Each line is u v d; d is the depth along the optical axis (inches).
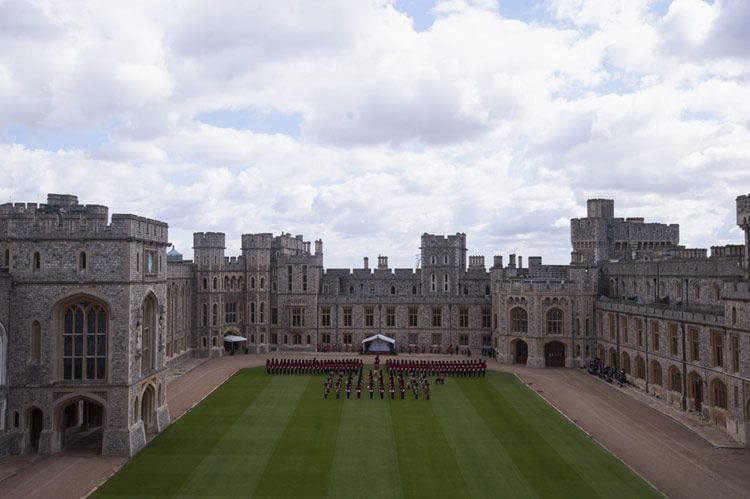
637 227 4566.9
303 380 3014.3
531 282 3627.0
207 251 4008.4
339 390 2662.4
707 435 2078.0
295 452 1833.2
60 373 1870.1
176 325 3639.3
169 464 1738.4
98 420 2192.4
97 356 1877.5
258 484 1576.0
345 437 1985.7
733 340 2090.3
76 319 1888.5
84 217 1865.2
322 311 4239.7
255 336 4128.9
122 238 1860.2
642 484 1577.3
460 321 4178.2
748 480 1630.2
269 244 4178.2
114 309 1861.5
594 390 2851.9
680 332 2517.2
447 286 4254.4
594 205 4650.6
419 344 4192.9
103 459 1792.6
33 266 1866.4
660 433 2101.4
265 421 2193.7
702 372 2336.4
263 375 3164.4
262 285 4148.6
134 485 1574.8
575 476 1632.6
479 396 2645.2
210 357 3946.9
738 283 2057.1
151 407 2066.9
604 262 3878.0
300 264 4212.6
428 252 4271.7
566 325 3565.5
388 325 4217.5
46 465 1740.9
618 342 3196.4
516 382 3009.4
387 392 2711.6
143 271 1987.0
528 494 1508.4
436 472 1660.9
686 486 1582.2
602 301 3484.3
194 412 2336.4
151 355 2085.4
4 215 2034.9
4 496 1503.4
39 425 1930.4
